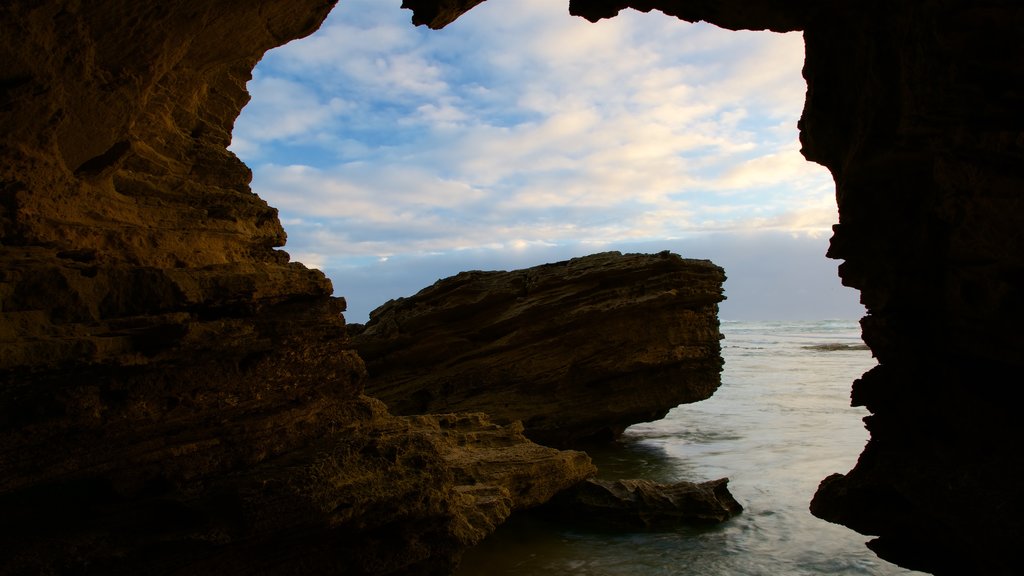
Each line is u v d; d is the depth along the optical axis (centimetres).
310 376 917
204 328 783
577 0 1045
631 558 1344
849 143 859
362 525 867
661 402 2409
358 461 890
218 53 982
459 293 2517
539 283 2441
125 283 745
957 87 675
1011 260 673
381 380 2486
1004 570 679
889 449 857
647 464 2169
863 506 859
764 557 1320
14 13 650
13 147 714
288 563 827
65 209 772
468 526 1077
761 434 2575
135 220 869
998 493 698
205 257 906
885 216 836
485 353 2409
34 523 682
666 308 2408
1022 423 707
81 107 755
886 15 768
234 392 824
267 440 855
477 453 1423
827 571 1238
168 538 721
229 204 1012
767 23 982
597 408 2342
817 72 896
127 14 735
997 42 652
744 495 1753
